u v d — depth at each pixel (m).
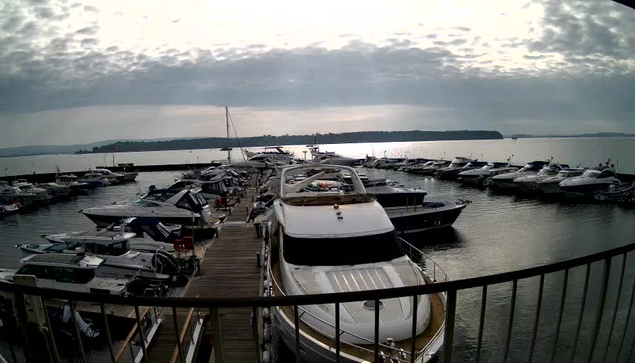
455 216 24.48
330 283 7.84
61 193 43.59
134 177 58.78
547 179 36.94
